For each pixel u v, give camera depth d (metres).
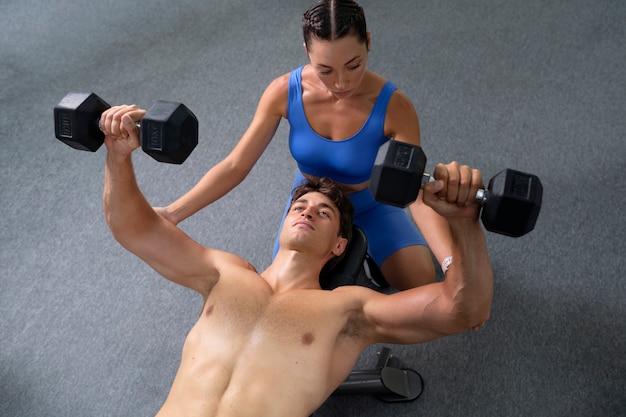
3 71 3.14
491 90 2.86
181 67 3.11
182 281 1.87
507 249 2.36
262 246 2.46
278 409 1.58
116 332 2.25
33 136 2.87
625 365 2.05
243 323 1.69
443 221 1.99
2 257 2.46
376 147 1.86
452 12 3.23
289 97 1.88
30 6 3.48
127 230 1.70
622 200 2.45
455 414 2.01
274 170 2.68
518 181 1.22
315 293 1.76
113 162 1.52
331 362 1.70
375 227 2.10
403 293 1.66
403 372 2.05
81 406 2.08
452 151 2.65
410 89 2.89
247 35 3.23
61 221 2.56
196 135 1.45
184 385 1.64
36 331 2.25
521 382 2.05
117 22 3.36
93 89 3.04
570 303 2.21
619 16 3.14
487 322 2.19
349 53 1.53
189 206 1.97
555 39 3.06
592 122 2.71
